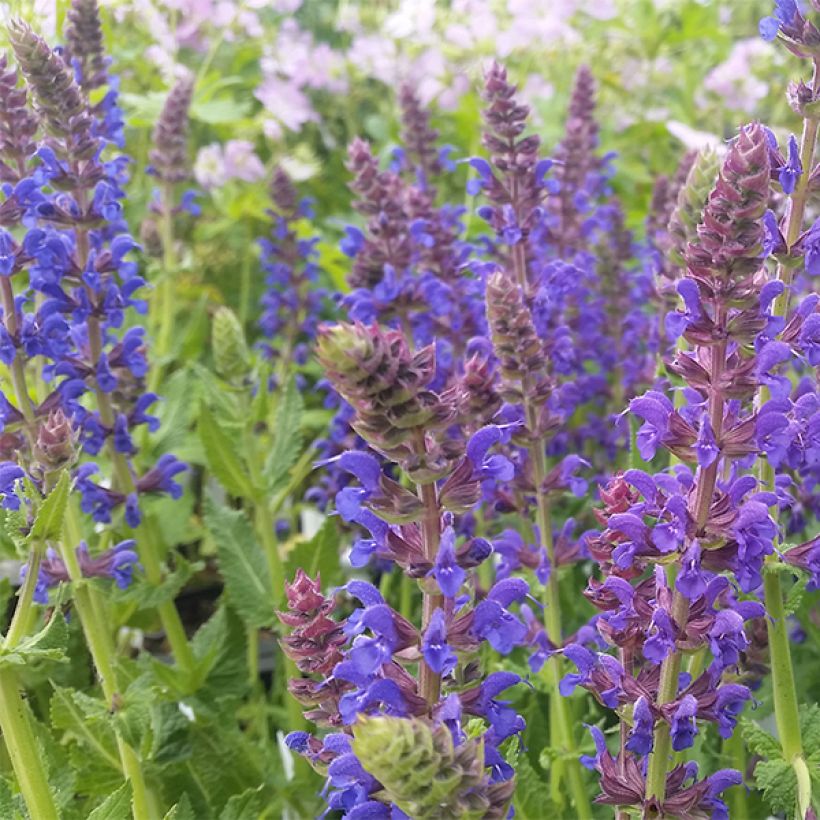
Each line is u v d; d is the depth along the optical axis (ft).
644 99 2.86
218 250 2.65
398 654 1.05
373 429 1.00
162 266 2.12
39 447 1.26
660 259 1.82
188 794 1.51
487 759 1.09
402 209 1.63
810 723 1.33
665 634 1.12
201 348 2.28
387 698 1.03
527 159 1.53
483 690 1.09
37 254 1.41
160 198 2.13
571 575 1.67
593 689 1.19
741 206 1.08
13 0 1.68
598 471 1.89
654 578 1.18
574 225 1.96
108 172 1.50
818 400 1.21
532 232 1.62
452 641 1.05
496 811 1.01
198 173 2.48
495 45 2.62
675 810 1.16
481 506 1.67
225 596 1.71
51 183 1.46
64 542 1.41
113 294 1.50
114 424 1.53
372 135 2.90
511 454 1.45
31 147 1.45
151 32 2.28
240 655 1.64
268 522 1.69
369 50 2.72
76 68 1.63
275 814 1.58
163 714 1.51
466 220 2.16
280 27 2.93
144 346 1.93
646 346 1.86
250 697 1.77
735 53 2.67
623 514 1.13
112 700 1.41
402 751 0.96
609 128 2.78
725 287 1.09
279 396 2.09
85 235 1.50
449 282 1.67
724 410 1.14
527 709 1.53
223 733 1.54
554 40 2.70
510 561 1.46
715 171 1.44
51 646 1.28
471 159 1.54
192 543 2.30
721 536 1.11
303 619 1.15
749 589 1.12
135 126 2.17
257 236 2.74
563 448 1.80
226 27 2.42
